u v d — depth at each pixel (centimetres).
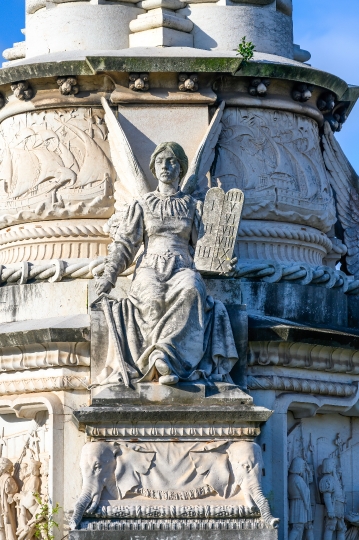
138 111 2998
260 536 2498
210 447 2573
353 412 3030
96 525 2489
